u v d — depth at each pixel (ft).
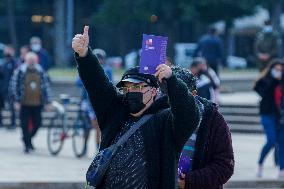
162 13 223.92
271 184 70.08
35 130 87.61
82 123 84.12
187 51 246.88
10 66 110.32
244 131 112.47
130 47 259.80
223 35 255.70
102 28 264.93
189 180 31.58
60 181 66.13
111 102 31.22
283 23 261.85
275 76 72.95
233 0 224.94
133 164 29.91
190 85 32.17
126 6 223.92
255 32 260.62
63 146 94.27
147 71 29.68
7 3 243.19
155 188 29.91
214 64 119.85
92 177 30.27
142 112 30.71
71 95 137.08
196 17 225.76
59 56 233.96
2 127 114.11
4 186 65.31
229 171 31.99
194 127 29.68
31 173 71.20
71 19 234.17
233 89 152.15
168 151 29.94
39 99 87.40
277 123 72.49
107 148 30.35
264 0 234.38
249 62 255.70
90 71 31.01
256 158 85.56
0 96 110.83
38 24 270.26
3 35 271.49
